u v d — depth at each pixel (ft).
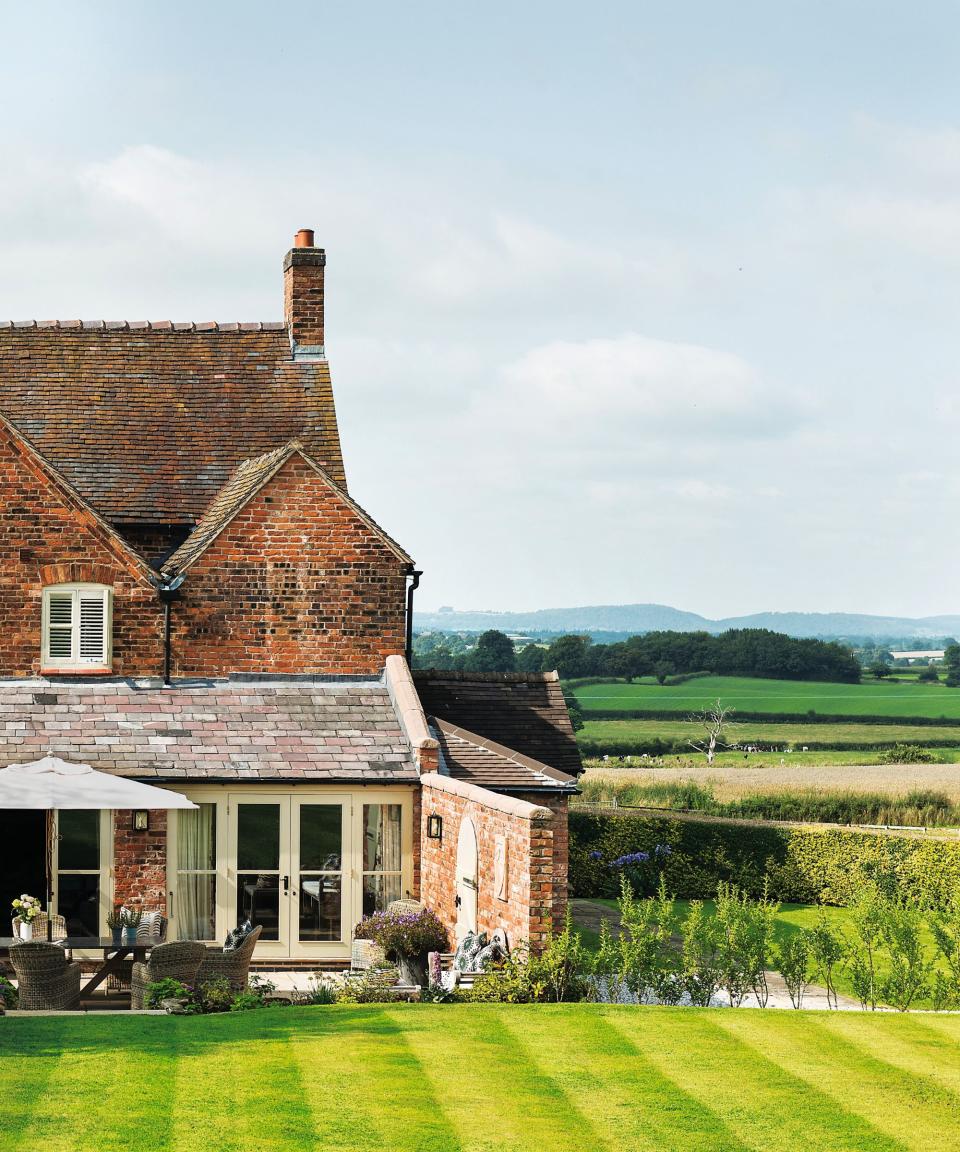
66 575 87.86
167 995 59.57
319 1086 45.80
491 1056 49.80
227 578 89.45
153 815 79.87
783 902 121.90
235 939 67.15
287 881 81.61
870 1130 43.37
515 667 445.78
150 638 88.43
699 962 66.85
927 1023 57.57
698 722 388.98
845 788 166.20
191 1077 46.44
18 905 70.33
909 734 368.48
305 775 80.74
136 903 79.61
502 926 65.77
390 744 84.48
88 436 101.04
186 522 97.45
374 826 82.79
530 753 92.68
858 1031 55.62
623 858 121.08
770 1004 76.13
